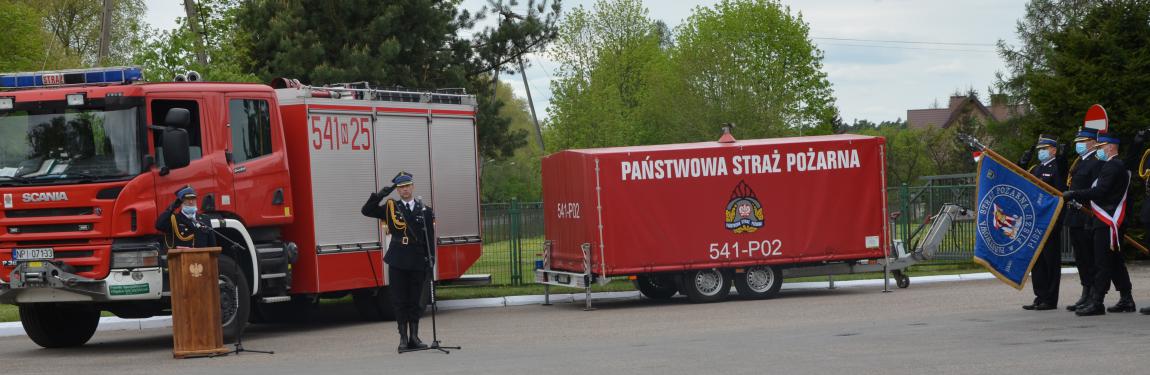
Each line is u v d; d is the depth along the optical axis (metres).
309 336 16.61
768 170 20.78
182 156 14.62
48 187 14.58
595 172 20.05
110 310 15.81
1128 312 15.20
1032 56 52.94
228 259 15.44
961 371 10.26
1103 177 14.89
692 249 20.42
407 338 13.71
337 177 17.91
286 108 17.59
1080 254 15.52
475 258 20.39
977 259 16.38
